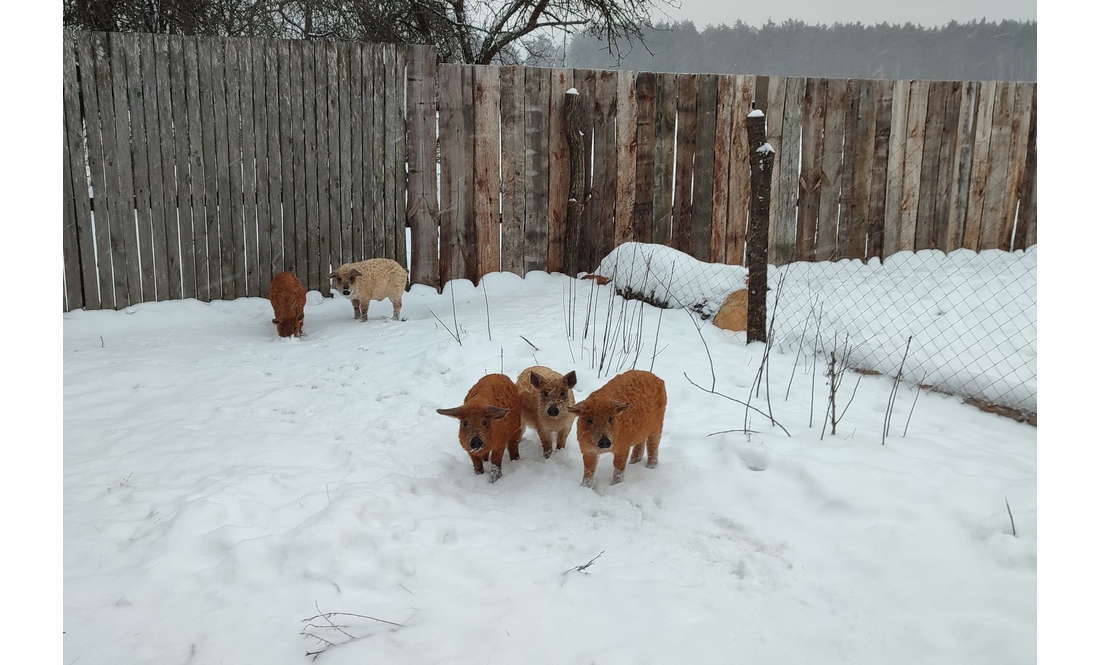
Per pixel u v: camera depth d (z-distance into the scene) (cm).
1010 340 678
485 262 953
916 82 1016
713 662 292
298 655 294
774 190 999
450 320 790
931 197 1063
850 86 995
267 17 1249
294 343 731
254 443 498
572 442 520
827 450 463
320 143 866
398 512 405
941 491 402
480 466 462
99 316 787
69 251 786
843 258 1048
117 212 798
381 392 594
